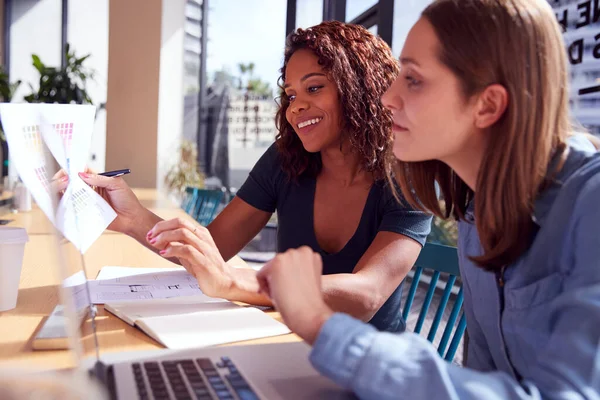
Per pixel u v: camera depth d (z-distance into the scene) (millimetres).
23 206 2646
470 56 650
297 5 5355
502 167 661
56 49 7805
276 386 662
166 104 5648
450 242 3213
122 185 1396
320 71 1336
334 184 1417
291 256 669
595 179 630
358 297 1088
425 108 687
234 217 1556
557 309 603
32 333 862
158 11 5332
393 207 1279
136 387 609
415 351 568
